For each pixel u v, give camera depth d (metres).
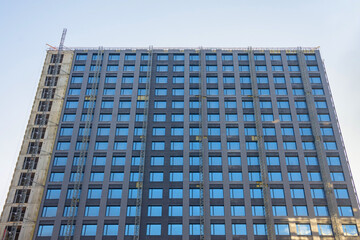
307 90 78.62
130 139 73.00
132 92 79.44
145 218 64.25
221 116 75.75
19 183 69.62
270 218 64.00
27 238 63.09
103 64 83.44
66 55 85.62
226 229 63.03
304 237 62.78
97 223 63.75
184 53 84.94
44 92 81.44
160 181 68.31
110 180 68.38
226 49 85.12
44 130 75.94
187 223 63.69
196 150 71.81
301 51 84.06
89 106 77.31
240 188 67.38
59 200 66.62
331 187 67.31
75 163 70.94
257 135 72.94
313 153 71.69
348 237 62.84
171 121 75.56
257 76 81.25
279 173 69.31
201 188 67.06
